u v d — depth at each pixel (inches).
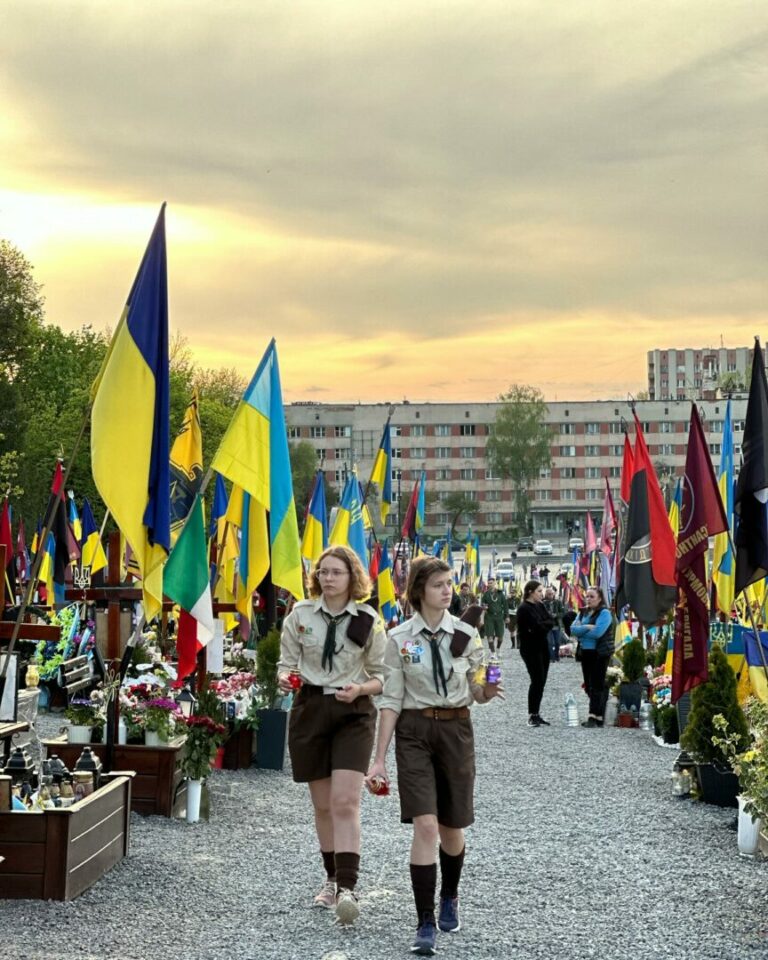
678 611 520.4
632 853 416.5
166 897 336.5
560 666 1477.6
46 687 768.3
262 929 308.7
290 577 526.3
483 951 294.2
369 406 6343.5
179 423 2790.4
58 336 3174.2
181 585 427.8
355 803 315.6
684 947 300.2
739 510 479.8
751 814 394.3
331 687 321.7
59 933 296.4
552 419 6427.2
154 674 486.6
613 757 682.8
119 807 372.5
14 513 2416.3
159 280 366.6
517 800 534.0
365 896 347.3
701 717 518.0
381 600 1090.1
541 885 367.6
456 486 6378.0
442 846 314.3
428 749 305.7
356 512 887.7
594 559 1867.6
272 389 523.8
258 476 520.4
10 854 324.5
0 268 2394.2
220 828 443.5
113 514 362.0
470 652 308.0
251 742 614.9
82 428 364.8
